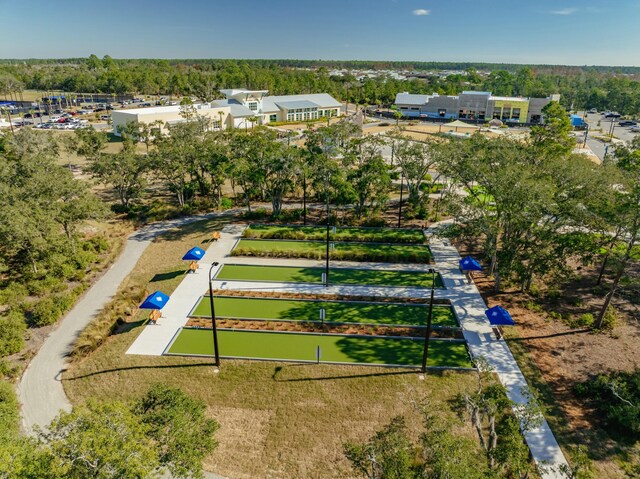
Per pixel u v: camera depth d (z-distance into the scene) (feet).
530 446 65.05
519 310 100.63
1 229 99.19
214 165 156.66
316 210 165.89
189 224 152.97
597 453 64.08
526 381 78.23
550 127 233.96
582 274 116.16
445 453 45.62
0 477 40.06
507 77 652.48
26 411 72.28
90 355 85.15
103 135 224.33
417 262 124.88
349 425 69.36
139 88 513.86
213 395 75.00
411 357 84.74
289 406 73.00
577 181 98.27
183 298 105.29
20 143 197.26
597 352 85.56
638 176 93.04
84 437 42.68
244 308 101.40
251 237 139.74
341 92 541.75
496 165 115.03
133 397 74.33
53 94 540.11
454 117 433.48
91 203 122.42
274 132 177.78
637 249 88.43
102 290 109.91
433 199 181.16
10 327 88.02
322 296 106.93
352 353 85.76
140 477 41.65
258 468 62.59
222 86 497.87
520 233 110.42
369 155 195.83
